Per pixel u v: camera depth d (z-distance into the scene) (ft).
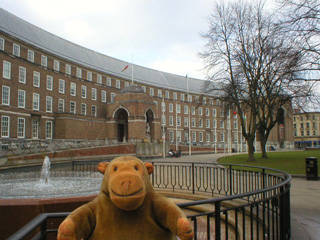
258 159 97.71
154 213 7.39
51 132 159.33
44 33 177.99
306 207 26.86
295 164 74.02
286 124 266.16
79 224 6.62
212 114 300.20
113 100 218.38
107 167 7.73
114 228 7.15
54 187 23.90
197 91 297.74
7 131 131.64
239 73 98.27
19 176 49.88
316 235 18.47
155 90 260.62
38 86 153.28
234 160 98.99
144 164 8.08
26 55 149.18
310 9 56.54
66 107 174.09
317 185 41.73
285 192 16.63
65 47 190.49
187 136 277.03
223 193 34.27
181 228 6.32
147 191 7.52
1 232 16.31
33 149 86.02
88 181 28.68
